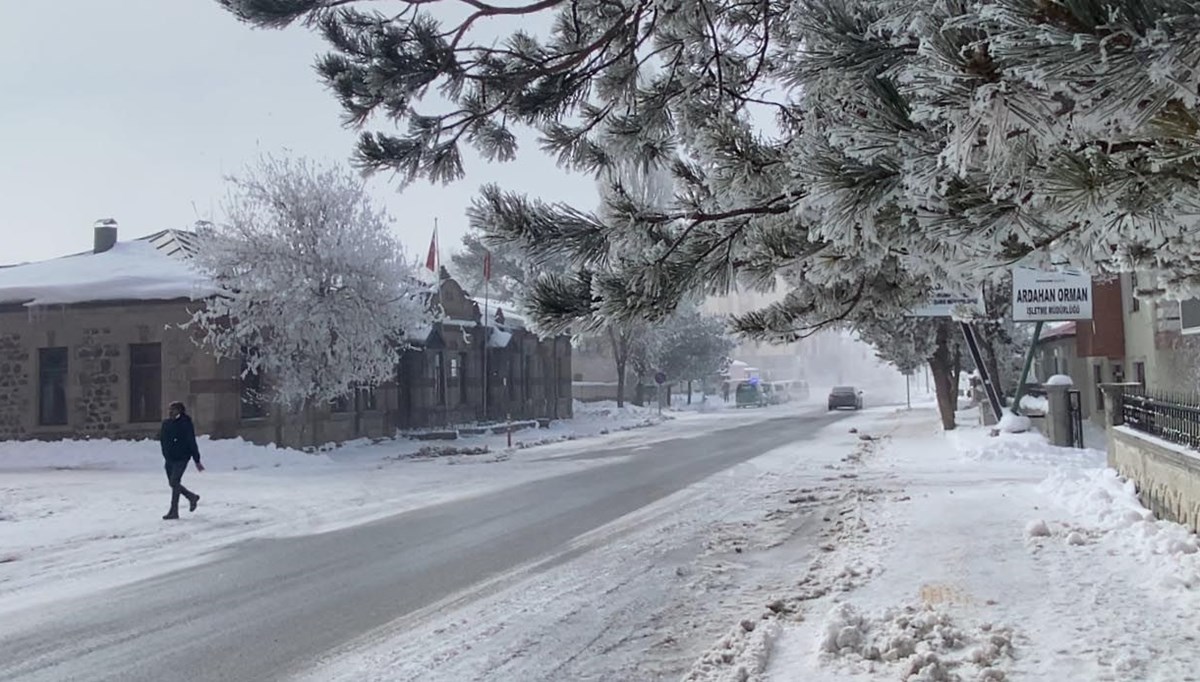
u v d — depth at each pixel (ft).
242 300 75.05
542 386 139.23
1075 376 83.87
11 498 51.29
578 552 32.68
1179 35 7.04
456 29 18.22
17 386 81.46
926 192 10.22
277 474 63.93
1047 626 18.70
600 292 14.17
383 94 18.04
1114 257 15.39
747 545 32.55
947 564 25.12
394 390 100.53
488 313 125.80
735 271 15.33
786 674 17.46
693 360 183.73
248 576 30.12
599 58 20.21
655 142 20.92
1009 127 8.59
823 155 10.68
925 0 9.07
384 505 47.14
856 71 10.31
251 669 20.03
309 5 16.81
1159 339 56.54
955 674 16.33
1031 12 7.61
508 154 20.98
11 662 20.84
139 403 79.20
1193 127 8.41
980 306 52.47
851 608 20.90
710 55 20.27
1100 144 9.61
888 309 19.06
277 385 79.25
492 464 70.23
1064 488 36.11
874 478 50.93
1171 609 19.21
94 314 79.61
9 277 90.79
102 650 21.72
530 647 20.90
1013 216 10.13
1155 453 29.04
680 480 54.80
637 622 22.76
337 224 78.84
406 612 24.72
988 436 65.98
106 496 52.06
